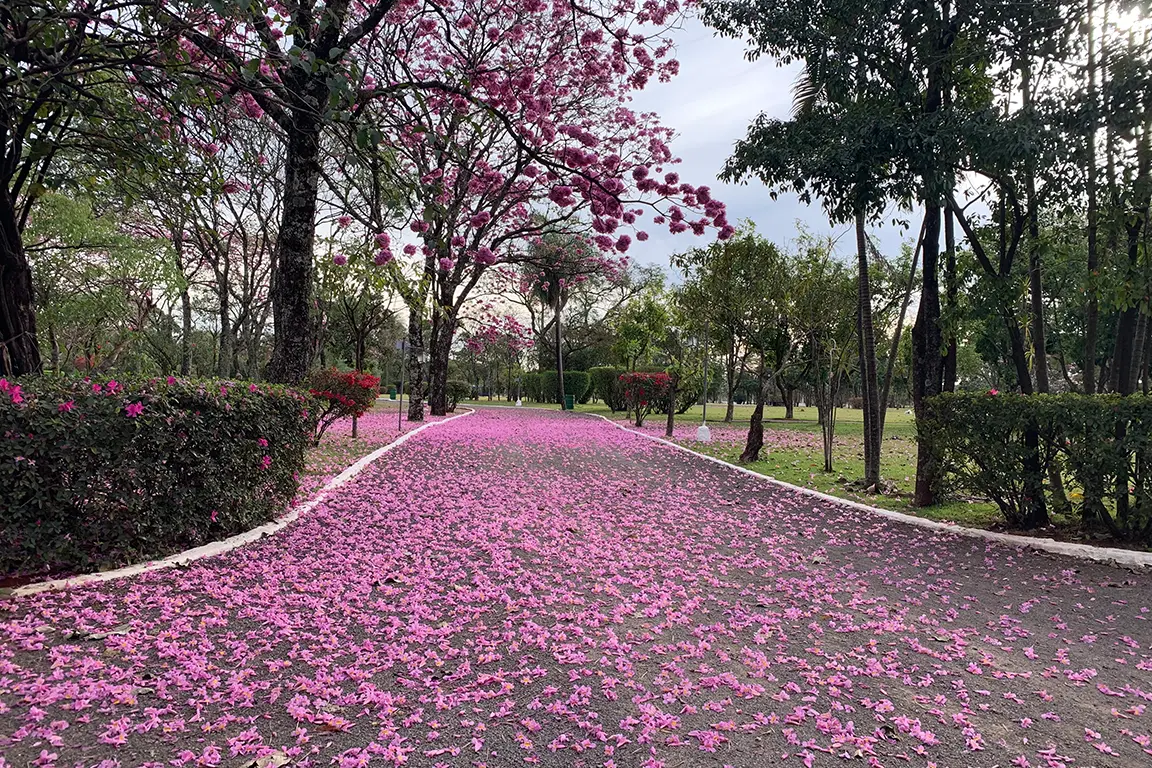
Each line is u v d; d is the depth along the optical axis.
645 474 10.62
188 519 4.98
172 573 4.51
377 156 4.58
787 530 6.74
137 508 4.59
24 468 4.07
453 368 63.28
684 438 17.14
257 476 5.73
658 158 11.52
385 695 2.88
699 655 3.49
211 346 26.03
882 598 4.57
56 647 3.19
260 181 13.20
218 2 3.26
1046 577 5.13
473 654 3.43
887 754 2.56
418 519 6.69
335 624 3.79
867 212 7.40
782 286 11.92
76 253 12.34
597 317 45.78
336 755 2.44
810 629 3.96
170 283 12.91
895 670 3.38
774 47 8.00
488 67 5.77
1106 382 8.38
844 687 3.16
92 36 4.34
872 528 6.89
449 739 2.59
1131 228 6.80
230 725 2.64
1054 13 6.52
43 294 12.62
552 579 4.82
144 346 18.47
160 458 4.69
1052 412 6.15
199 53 4.91
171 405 4.80
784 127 7.93
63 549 4.25
